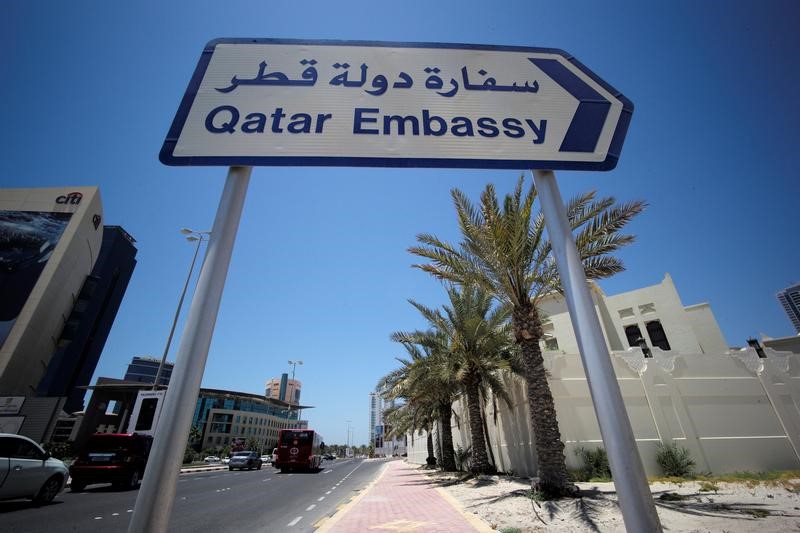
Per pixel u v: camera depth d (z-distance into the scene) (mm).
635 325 24438
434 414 24344
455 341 15367
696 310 23516
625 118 2289
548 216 2041
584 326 1721
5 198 41812
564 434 12695
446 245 10781
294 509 9758
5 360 34344
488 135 2201
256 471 29969
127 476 13469
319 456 33312
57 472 9781
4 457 8648
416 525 6625
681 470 11797
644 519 1414
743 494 8555
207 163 2006
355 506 9234
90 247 45188
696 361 13703
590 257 9898
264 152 2045
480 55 2469
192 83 2229
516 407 14938
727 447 12508
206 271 1750
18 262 39031
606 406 1569
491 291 10500
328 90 2260
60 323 41344
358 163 2062
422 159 2111
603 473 11594
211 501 11266
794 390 13578
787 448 12688
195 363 1551
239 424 95188
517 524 6406
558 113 2285
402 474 22578
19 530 6941
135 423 18734
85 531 6926
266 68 2299
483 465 14656
